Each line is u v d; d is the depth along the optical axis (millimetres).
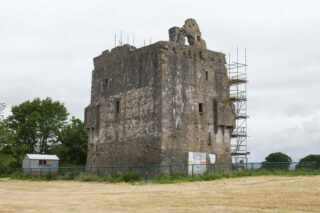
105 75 53219
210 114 47062
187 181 34594
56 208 19047
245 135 55750
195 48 47375
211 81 48000
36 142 76625
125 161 46688
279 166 40875
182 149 43531
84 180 41969
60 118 78688
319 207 17609
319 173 37656
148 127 44156
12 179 51500
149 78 45312
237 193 23516
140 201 21281
